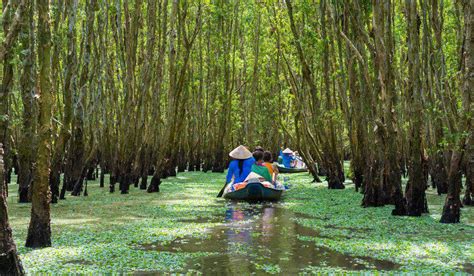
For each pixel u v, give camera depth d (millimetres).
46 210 10266
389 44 14805
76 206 16953
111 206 17031
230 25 38438
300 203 18328
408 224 13055
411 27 14070
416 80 14055
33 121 17328
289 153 40469
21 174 17578
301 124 29078
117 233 11859
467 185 16594
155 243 10852
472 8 12266
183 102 28922
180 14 27047
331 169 24219
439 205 17000
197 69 40250
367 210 15859
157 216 14867
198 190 23203
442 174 20547
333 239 11305
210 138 40125
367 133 16906
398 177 14680
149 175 32750
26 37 16641
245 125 43531
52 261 9047
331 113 23609
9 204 17047
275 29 27938
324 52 24359
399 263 9016
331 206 17219
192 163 41000
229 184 20875
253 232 12234
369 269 8617
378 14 14805
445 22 22578
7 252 7160
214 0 35281
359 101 20922
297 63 27609
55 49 16531
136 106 24438
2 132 13773
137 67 27797
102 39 26078
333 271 8469
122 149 21844
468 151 12836
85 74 21344
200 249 10266
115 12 25719
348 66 20594
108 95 31188
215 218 14656
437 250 9969
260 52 37031
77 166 22125
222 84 39188
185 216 14953
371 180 16594
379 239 11203
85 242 10773
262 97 39656
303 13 25297
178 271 8516
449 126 16828
